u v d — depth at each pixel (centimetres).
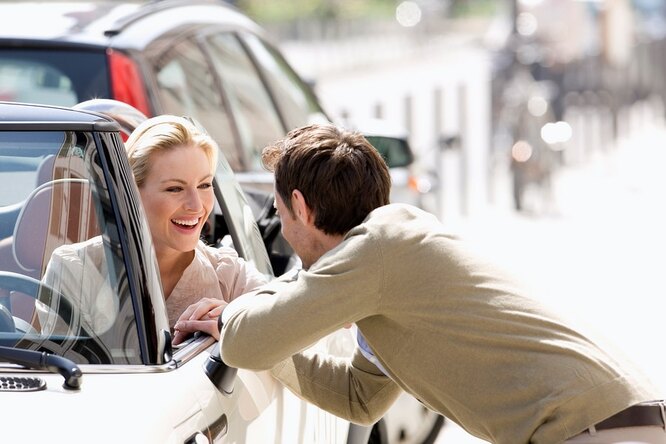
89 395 385
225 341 445
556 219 1983
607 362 448
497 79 2350
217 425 418
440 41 8925
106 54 758
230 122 843
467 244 463
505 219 1980
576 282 1456
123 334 412
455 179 2366
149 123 507
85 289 417
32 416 368
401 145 905
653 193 2306
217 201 562
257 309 445
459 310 448
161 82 774
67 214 420
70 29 786
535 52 2509
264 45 977
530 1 2880
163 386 401
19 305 418
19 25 786
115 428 369
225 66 870
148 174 498
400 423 776
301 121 968
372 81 4466
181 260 520
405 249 448
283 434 492
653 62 3875
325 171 466
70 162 420
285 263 666
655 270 1538
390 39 8775
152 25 809
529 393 441
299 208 473
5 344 411
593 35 3228
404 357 456
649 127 3725
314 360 514
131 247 415
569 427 438
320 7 8619
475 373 448
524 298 454
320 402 511
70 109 438
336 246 462
